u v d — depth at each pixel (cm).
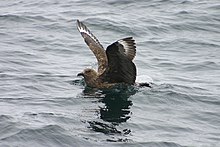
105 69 1812
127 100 1725
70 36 2342
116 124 1559
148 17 2491
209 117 1638
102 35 2338
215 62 2105
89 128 1527
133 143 1452
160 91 1791
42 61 2081
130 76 1766
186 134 1524
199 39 2316
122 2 2659
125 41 1667
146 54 2170
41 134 1468
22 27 2433
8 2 2780
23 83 1850
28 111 1617
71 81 1888
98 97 1747
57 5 2689
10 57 2100
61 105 1681
